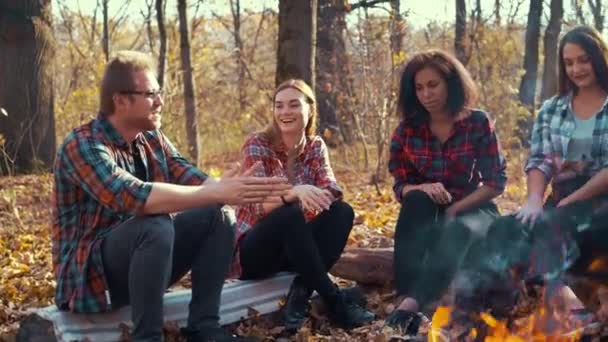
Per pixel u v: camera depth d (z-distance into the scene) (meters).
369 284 5.07
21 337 4.05
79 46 17.86
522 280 4.31
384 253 5.03
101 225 4.05
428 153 4.79
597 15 18.38
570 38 4.58
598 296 4.23
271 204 4.49
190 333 4.05
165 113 13.29
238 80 17.31
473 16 15.44
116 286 4.02
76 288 4.00
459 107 4.68
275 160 4.81
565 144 4.62
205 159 16.31
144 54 4.11
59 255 4.10
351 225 4.70
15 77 12.21
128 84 3.98
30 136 11.47
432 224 4.54
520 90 17.34
